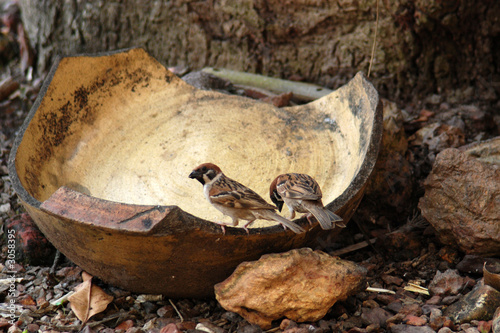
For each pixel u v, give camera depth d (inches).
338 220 280.8
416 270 374.3
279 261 287.0
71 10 648.4
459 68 542.9
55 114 397.7
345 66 561.0
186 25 603.8
